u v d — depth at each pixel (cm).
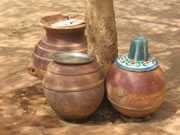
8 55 473
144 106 314
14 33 558
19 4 704
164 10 687
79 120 326
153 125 325
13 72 423
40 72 365
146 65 314
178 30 577
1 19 623
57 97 310
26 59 460
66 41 354
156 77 314
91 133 314
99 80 312
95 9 335
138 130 318
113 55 344
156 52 489
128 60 318
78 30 352
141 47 315
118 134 313
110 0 335
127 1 744
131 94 311
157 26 596
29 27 584
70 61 311
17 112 344
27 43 517
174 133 316
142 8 698
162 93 318
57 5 708
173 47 507
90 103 310
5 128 322
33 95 372
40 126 324
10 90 382
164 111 345
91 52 344
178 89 386
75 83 305
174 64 449
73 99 307
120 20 625
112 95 319
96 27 338
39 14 650
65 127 322
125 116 330
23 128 322
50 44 358
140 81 310
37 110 346
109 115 337
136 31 573
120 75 314
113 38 341
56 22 372
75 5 710
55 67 311
